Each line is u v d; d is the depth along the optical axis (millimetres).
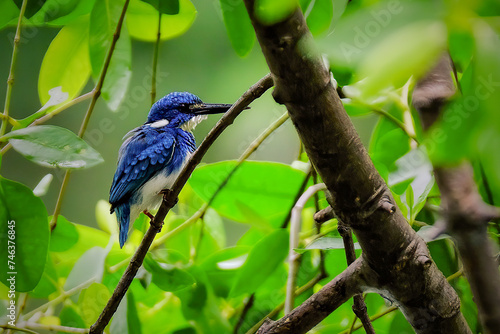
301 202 5875
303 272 6812
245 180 7004
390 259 3703
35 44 12086
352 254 4691
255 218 6980
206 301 6582
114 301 5254
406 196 5137
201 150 4758
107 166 12383
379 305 6594
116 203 8906
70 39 6840
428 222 6066
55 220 6902
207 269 6926
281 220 7176
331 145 3297
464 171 3459
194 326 6586
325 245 5078
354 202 3496
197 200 8086
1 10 6527
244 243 7543
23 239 5426
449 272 6031
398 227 3598
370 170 3426
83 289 6230
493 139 1453
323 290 4172
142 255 5297
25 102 12164
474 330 5820
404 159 5457
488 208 3408
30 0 6051
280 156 9930
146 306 7156
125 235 7516
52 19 6562
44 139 5109
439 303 3807
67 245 7227
